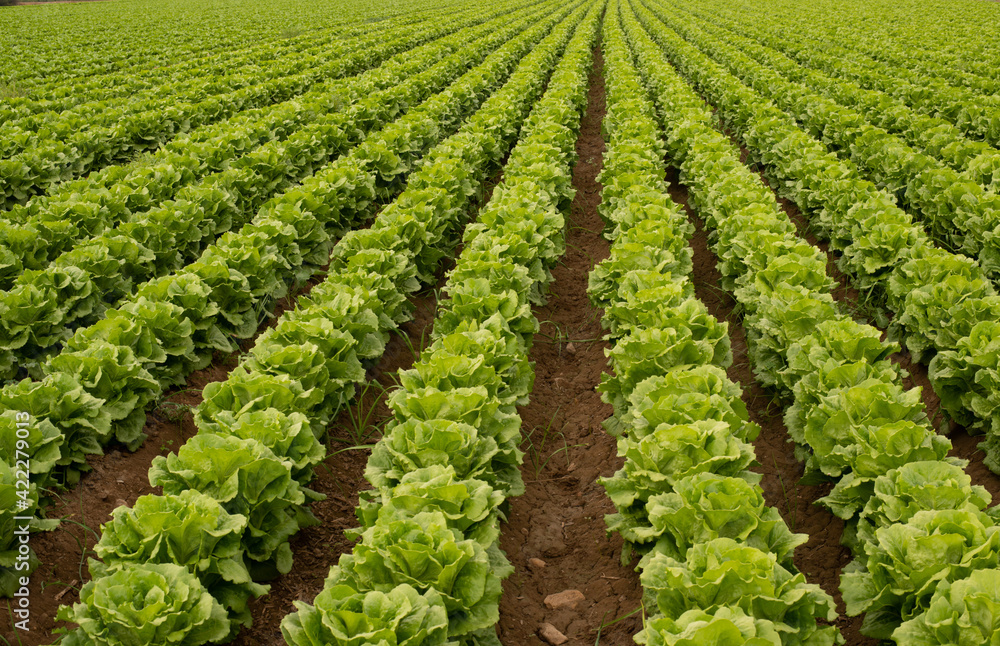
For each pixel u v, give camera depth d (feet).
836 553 20.07
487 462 18.89
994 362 21.80
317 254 37.50
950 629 12.60
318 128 52.49
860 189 38.45
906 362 29.12
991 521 14.48
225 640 16.61
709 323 24.38
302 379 22.34
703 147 48.39
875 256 31.63
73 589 19.02
